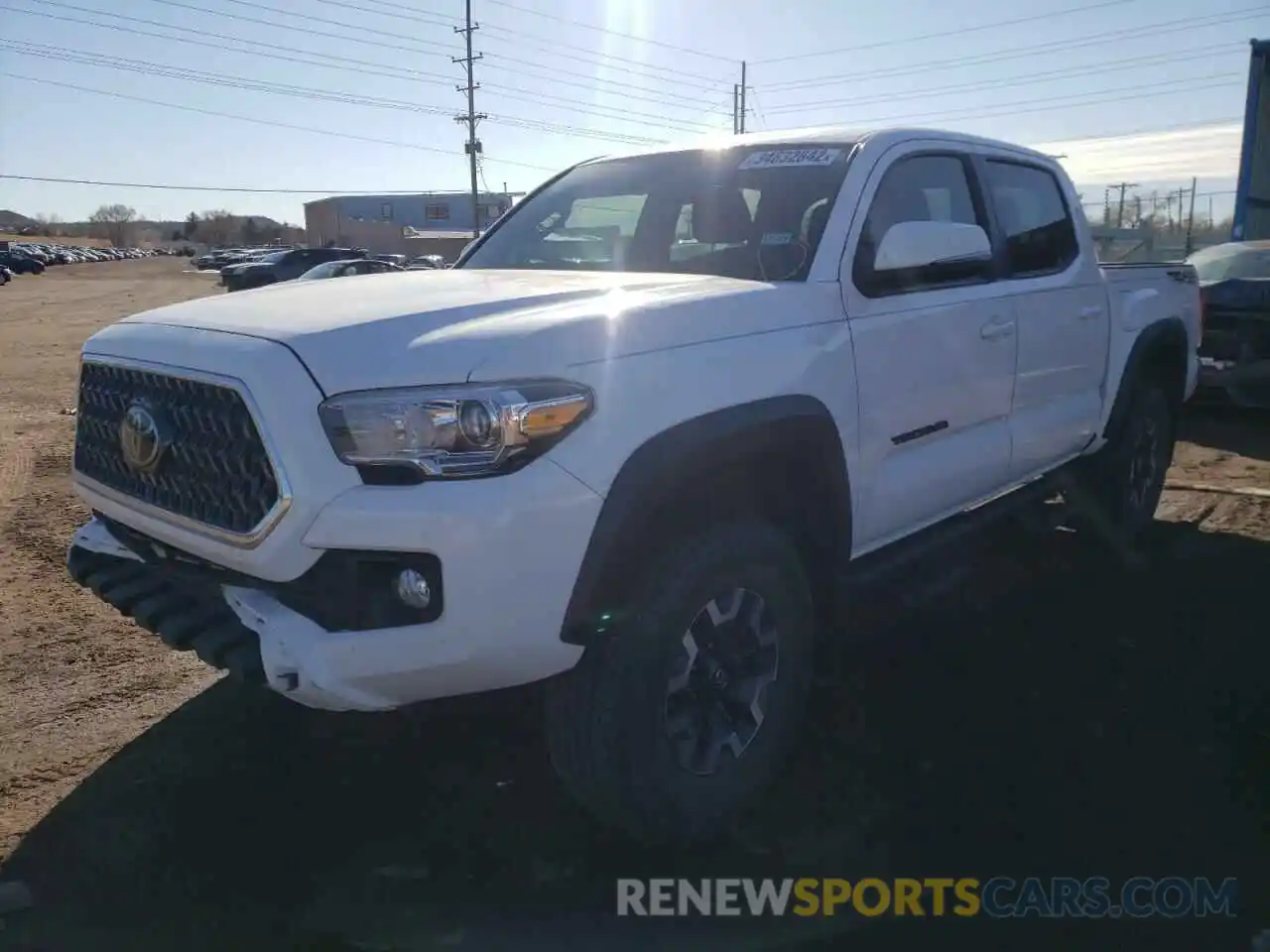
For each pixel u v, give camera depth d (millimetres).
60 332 19750
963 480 3902
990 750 3438
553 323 2572
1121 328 4965
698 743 2895
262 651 2441
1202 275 9773
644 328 2693
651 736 2686
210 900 2709
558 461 2443
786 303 3086
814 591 3352
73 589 4934
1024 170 4512
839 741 3492
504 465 2396
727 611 2896
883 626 4477
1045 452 4492
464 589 2371
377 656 2400
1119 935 2588
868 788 3217
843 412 3178
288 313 2777
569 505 2445
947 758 3391
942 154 3980
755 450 2842
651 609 2650
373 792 3221
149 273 59062
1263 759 3375
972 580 5031
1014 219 4332
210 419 2598
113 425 2994
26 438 8656
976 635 4375
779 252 3387
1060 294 4414
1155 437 5531
